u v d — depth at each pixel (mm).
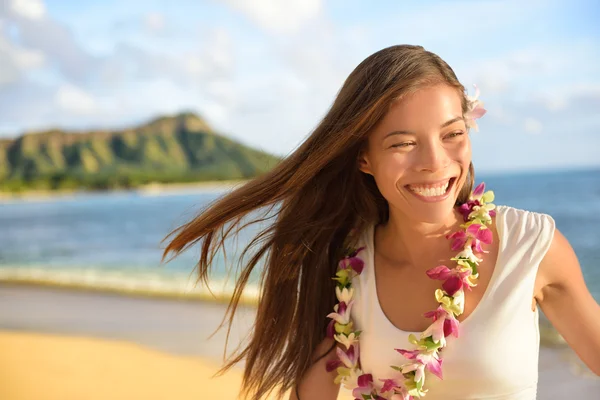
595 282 12414
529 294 1964
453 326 1938
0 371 5914
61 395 5258
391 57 1930
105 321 7891
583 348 2025
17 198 77938
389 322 2119
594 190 36812
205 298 8719
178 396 5141
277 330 2408
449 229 2107
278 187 2246
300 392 2395
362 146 2096
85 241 25344
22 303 9547
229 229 2375
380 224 2314
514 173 68250
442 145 1905
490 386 1958
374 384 2152
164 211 39938
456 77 1964
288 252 2344
